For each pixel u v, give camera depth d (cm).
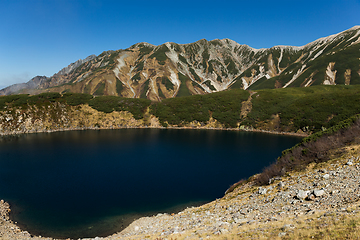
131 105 17662
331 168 2452
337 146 2872
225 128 15588
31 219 3422
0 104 13712
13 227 3155
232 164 6475
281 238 1193
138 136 11956
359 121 3041
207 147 9006
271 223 1563
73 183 4947
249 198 2723
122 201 4050
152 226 2830
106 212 3653
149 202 4012
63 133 12950
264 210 2106
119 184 4891
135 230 2862
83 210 3725
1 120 12850
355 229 1039
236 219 2006
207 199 4125
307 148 3138
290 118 13775
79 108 16250
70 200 4097
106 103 17212
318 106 13412
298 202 1983
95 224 3275
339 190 1858
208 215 2606
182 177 5344
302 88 18850
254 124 14838
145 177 5350
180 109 17325
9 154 7662
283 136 12112
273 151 8225
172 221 2828
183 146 9212
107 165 6372
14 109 13862
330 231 1108
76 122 15200
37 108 14650
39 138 11106
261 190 2717
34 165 6334
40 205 3894
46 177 5322
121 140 10650
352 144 2781
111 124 15838
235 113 16188
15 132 12669
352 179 1975
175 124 16338
